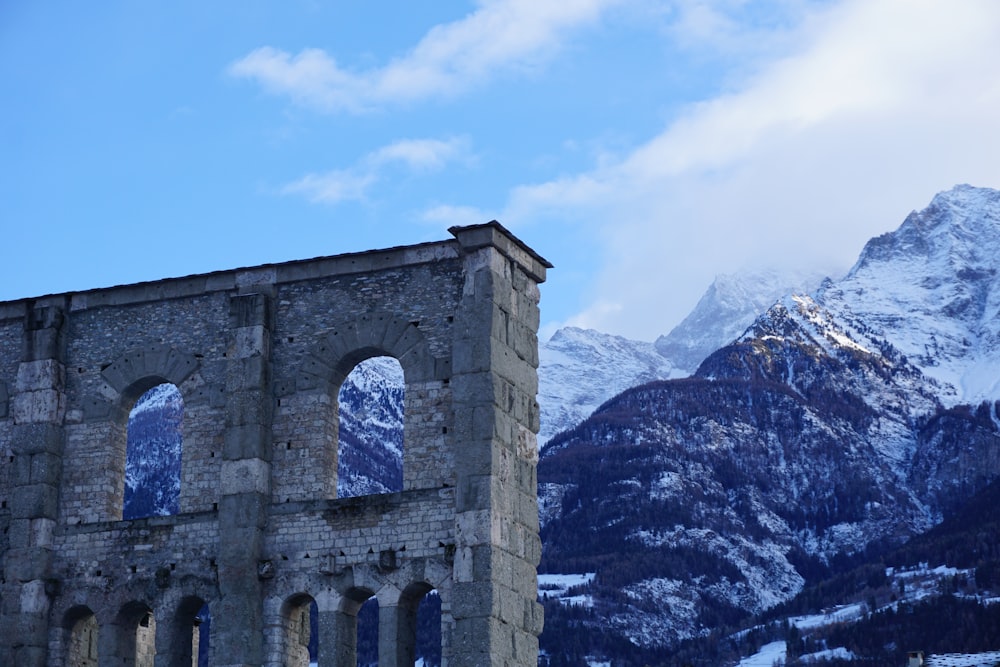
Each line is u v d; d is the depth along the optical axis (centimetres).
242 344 6188
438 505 5831
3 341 6594
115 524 6234
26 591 6219
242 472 6038
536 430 6125
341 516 5941
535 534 6006
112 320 6494
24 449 6384
